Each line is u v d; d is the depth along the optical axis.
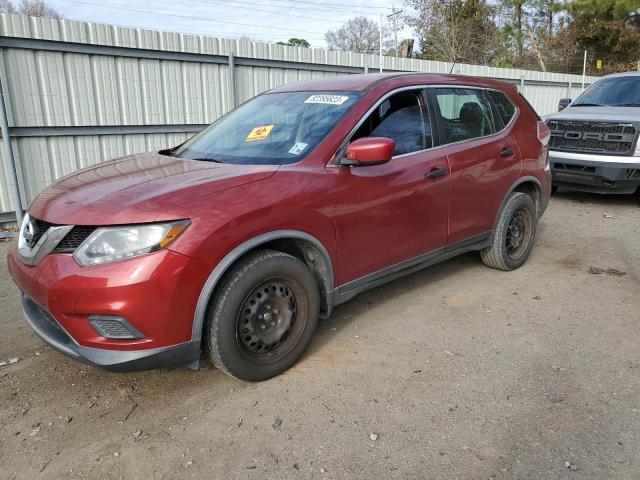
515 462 2.56
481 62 30.05
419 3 29.78
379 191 3.62
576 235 6.55
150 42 8.36
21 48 7.17
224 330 2.96
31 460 2.62
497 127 4.80
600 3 30.83
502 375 3.32
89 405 3.06
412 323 4.05
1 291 4.86
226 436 2.77
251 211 2.94
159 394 3.15
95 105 8.02
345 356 3.56
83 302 2.65
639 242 6.20
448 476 2.48
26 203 7.53
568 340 3.77
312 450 2.66
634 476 2.46
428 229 4.09
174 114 8.92
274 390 3.17
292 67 10.31
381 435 2.77
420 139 4.05
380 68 11.95
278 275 3.14
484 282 4.90
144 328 2.69
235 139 3.87
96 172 3.50
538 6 31.47
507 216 4.86
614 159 7.73
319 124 3.62
